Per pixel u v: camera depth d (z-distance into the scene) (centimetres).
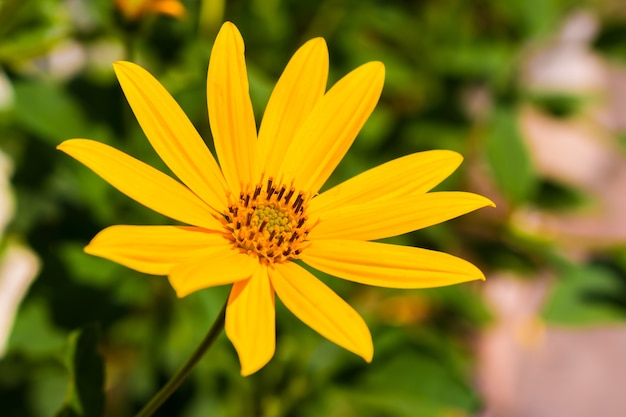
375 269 28
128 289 35
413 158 30
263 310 27
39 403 37
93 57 39
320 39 30
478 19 43
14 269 41
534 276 41
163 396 28
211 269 26
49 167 38
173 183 29
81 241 36
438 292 38
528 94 42
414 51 42
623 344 46
